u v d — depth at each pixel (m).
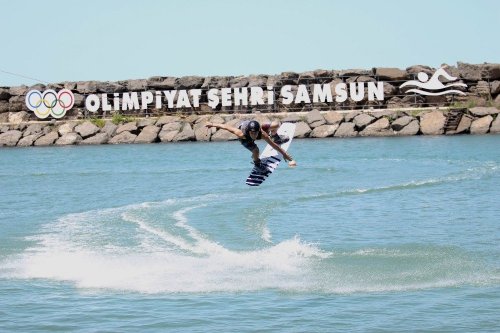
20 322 44.69
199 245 64.75
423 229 71.19
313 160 152.12
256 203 90.62
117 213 85.75
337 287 50.50
